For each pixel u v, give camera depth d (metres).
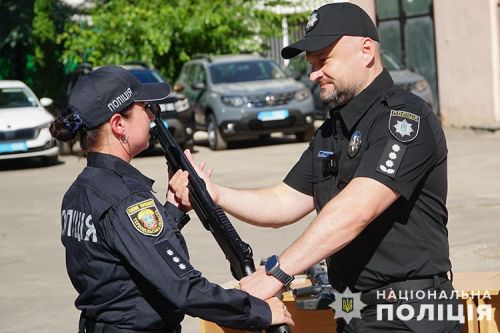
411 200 2.97
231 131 16.34
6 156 15.21
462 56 18.08
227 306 2.78
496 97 17.59
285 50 3.06
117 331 2.81
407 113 2.95
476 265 7.27
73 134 2.88
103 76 2.88
